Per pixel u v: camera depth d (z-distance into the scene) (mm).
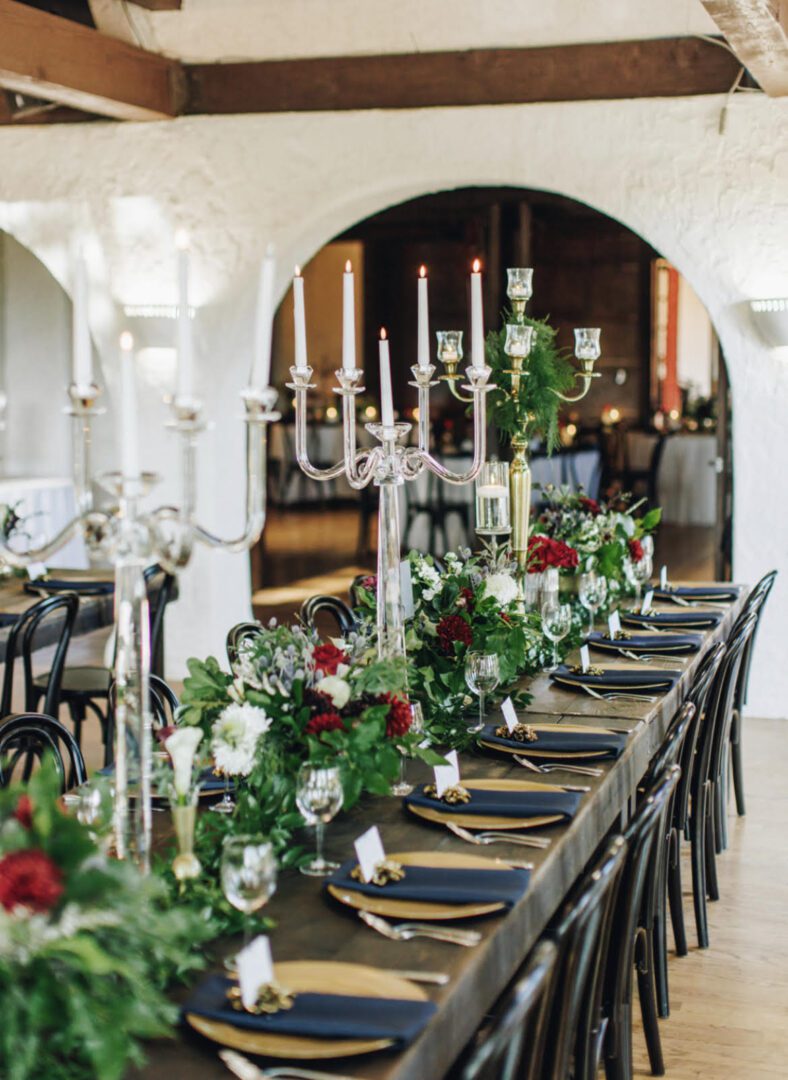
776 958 4023
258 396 2104
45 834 1730
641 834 2611
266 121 7203
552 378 4312
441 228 13461
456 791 2855
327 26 6957
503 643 3572
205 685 2762
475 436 3279
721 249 6672
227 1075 1762
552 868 2549
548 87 6801
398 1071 1771
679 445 13305
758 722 6793
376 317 14680
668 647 4535
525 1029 2049
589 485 12102
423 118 6988
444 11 6773
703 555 11312
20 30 6066
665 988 3635
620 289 13930
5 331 10008
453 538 11102
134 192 7441
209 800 2951
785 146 6512
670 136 6672
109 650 2268
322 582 10328
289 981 1995
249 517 2137
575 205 12719
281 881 2445
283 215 7262
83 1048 1672
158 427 7574
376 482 3182
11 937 1602
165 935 1740
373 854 2418
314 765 2393
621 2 6570
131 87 6895
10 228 7656
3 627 5262
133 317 7527
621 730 3469
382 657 3150
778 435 6723
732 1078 3303
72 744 3000
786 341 6535
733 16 4734
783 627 6824
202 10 7031
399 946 2150
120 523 2031
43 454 10031
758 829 5180
